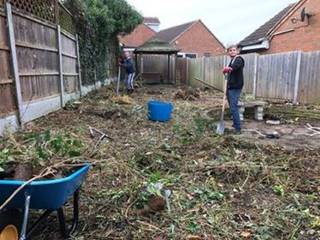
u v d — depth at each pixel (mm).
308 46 13578
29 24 5973
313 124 7445
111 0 16234
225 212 2938
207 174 3750
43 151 2822
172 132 5852
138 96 12281
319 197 3279
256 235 2590
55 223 2705
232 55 6176
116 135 5492
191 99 11656
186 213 2902
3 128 4602
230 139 5109
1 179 2336
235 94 6172
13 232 2199
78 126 5852
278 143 5520
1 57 4824
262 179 3654
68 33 8703
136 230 2631
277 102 10422
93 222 2732
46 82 6867
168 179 3547
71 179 2244
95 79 12602
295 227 2719
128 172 3654
